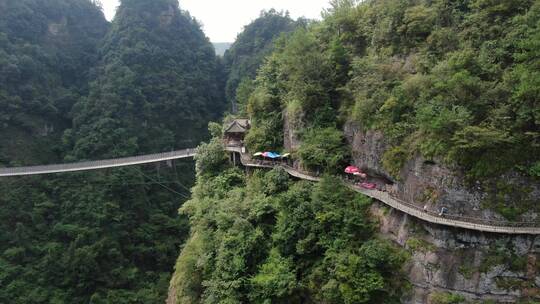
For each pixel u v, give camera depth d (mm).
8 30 92250
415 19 37562
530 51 29250
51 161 84625
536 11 30516
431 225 29844
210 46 133250
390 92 36562
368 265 30391
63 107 93938
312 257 34219
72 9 114750
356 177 39312
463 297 28391
